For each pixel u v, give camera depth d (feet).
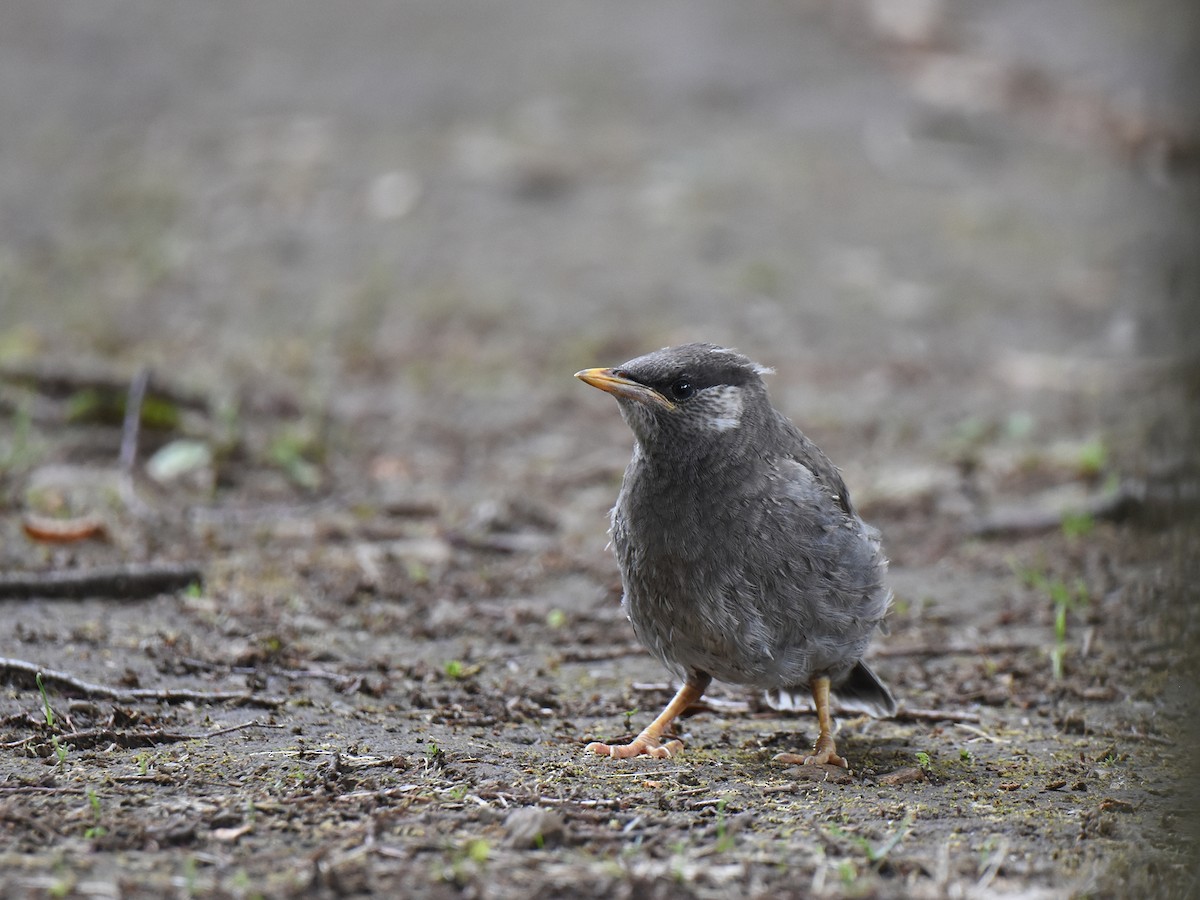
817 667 27.48
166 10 98.53
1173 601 33.47
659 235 67.72
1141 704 29.99
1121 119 76.95
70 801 22.67
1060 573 37.73
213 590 34.71
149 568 34.01
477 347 56.44
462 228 67.72
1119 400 51.49
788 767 26.30
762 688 29.37
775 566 26.53
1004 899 20.47
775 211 70.79
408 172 73.10
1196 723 24.29
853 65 89.81
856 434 49.65
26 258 62.75
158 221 67.21
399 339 57.16
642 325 58.90
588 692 30.63
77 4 98.73
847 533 26.96
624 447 48.49
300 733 26.73
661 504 26.89
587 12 100.07
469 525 40.83
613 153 76.38
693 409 26.66
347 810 22.65
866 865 21.34
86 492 40.60
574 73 88.12
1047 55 87.61
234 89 84.74
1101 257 66.03
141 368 46.21
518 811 22.26
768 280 63.57
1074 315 60.64
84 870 20.22
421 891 19.88
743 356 27.78
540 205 70.64
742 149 77.97
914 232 69.15
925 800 24.53
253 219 67.97
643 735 27.40
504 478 45.42
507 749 26.50
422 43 93.30
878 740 28.32
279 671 30.19
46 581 33.17
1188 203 32.32
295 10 99.66
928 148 78.74
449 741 26.76
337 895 19.67
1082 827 23.21
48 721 26.11
